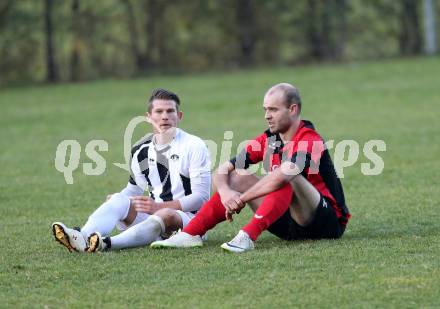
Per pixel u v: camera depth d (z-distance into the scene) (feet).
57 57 498.28
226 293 76.43
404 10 516.73
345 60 480.64
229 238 100.99
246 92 346.74
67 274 84.23
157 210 95.20
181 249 92.58
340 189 95.25
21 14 453.99
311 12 509.76
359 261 85.15
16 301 76.13
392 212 115.03
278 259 86.58
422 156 176.45
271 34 511.40
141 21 504.84
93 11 482.28
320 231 93.81
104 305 74.43
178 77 428.97
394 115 260.21
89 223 93.56
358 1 527.40
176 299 75.41
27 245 100.17
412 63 418.72
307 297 74.49
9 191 151.23
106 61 506.48
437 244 91.86
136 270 84.69
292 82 371.76
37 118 294.87
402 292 74.84
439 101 287.89
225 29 505.25
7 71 460.96
